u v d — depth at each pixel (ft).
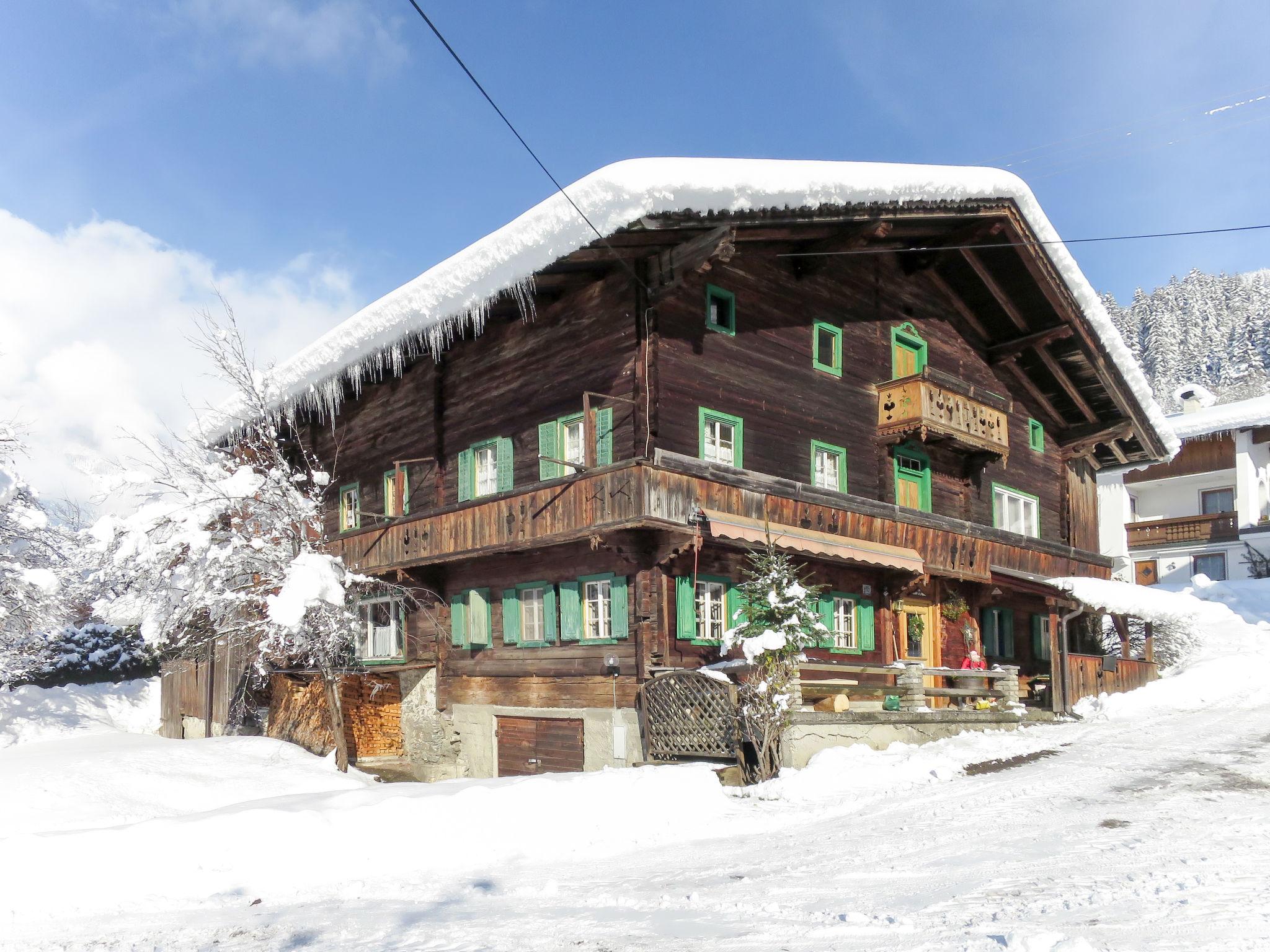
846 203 49.19
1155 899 19.01
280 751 53.21
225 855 27.09
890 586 57.72
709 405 48.96
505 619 53.93
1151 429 75.56
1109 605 58.03
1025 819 28.68
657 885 23.73
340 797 33.06
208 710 67.15
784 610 38.55
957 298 68.18
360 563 60.39
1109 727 49.62
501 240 46.91
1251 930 16.58
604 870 26.23
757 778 38.24
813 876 23.47
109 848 26.58
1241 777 34.14
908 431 57.47
